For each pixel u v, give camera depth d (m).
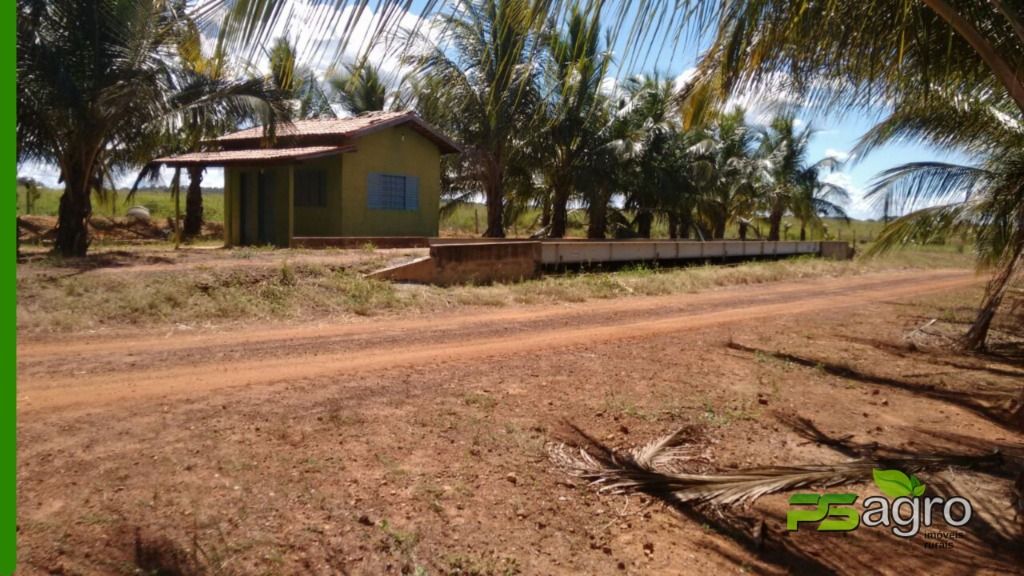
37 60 12.34
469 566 3.63
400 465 4.60
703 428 6.02
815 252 29.84
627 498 4.62
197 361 6.98
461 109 19.84
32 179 29.41
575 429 5.70
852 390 7.74
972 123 10.18
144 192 43.88
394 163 20.48
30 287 9.63
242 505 3.89
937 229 11.92
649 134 26.28
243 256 13.66
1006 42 6.27
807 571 3.93
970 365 9.53
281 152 18.23
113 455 4.36
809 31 5.18
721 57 5.84
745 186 33.38
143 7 11.49
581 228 33.06
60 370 6.38
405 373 6.92
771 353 9.29
